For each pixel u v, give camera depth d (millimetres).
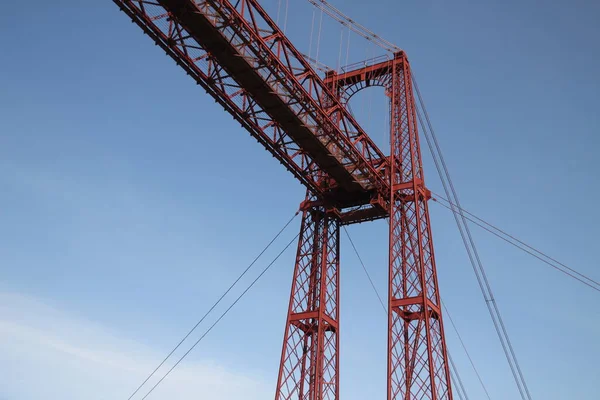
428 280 54344
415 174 59000
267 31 48719
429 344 49781
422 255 54438
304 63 52500
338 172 57469
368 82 66688
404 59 65250
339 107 56500
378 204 59438
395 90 64125
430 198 59781
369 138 59375
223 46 47031
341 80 67375
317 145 54406
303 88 50938
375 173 58500
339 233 61844
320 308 55875
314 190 60594
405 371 50688
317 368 53625
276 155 54938
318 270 59438
